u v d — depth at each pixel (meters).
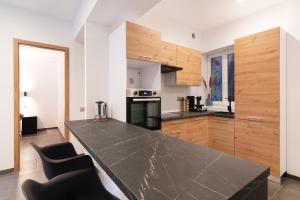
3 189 2.13
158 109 2.48
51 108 6.22
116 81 2.36
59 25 2.95
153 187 0.62
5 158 2.54
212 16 3.12
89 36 2.41
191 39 3.66
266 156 2.39
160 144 1.19
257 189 0.72
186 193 0.58
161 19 3.18
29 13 2.69
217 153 1.00
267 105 2.37
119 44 2.27
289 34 2.48
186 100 3.65
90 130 1.66
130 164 0.85
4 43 2.50
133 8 2.07
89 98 2.42
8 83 2.54
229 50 3.64
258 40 2.45
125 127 1.81
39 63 5.96
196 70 3.40
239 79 2.68
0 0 2.43
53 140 4.59
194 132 2.99
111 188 1.46
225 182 0.66
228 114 2.99
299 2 2.42
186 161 0.88
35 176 2.47
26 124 5.28
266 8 2.80
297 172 2.37
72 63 3.09
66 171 1.26
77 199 0.97
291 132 2.42
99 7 2.04
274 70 2.29
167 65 2.81
